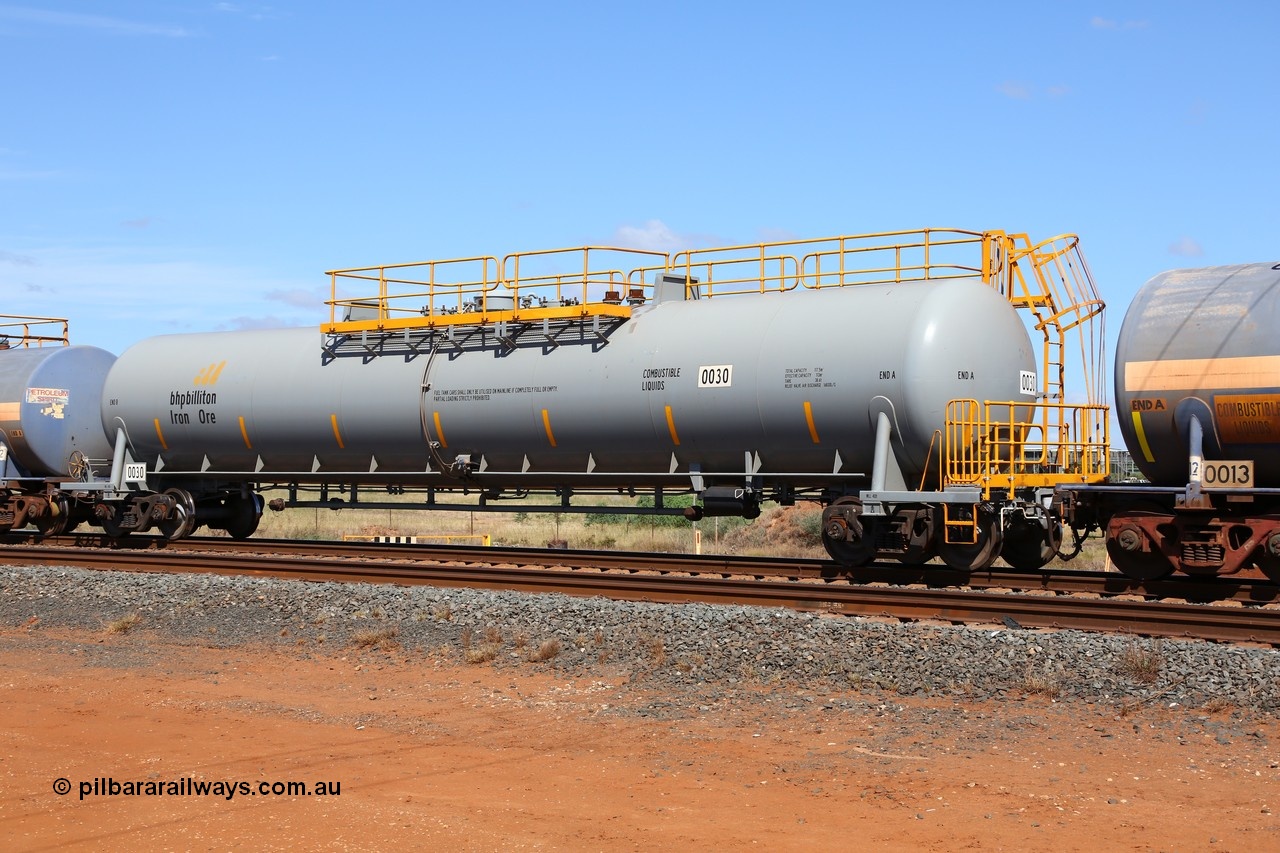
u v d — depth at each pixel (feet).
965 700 39.37
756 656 44.01
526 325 69.72
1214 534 52.06
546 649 46.68
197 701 41.98
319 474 79.46
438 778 32.17
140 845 26.96
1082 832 27.37
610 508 68.59
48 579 65.10
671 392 64.03
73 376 91.81
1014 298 64.18
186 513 83.76
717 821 28.40
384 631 50.88
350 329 75.92
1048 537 60.64
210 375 81.61
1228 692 37.17
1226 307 51.52
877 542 60.29
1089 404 63.05
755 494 64.03
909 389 57.93
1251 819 28.09
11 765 33.68
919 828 27.78
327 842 26.99
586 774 32.42
